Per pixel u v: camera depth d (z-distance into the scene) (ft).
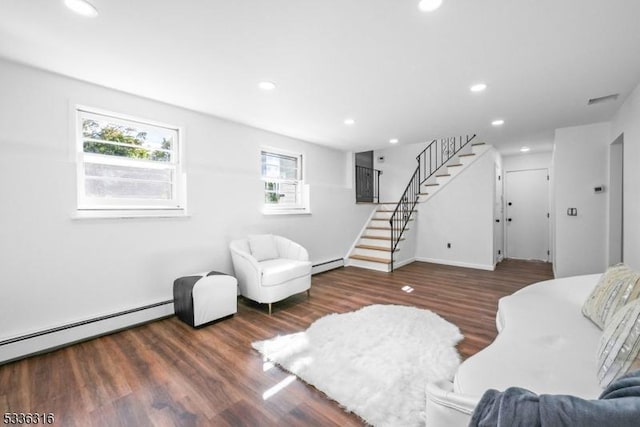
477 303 11.10
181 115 10.50
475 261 17.49
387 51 6.71
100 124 8.98
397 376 6.30
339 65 7.38
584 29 5.84
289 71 7.69
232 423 5.11
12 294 7.23
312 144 16.22
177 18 5.48
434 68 7.54
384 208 21.71
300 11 5.30
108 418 5.26
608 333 4.00
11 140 7.28
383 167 24.97
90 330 8.33
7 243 7.16
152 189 10.10
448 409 3.05
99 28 5.80
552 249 18.40
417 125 12.76
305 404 5.59
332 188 17.31
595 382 3.73
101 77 8.04
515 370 4.00
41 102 7.68
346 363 6.86
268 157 14.26
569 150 13.26
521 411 2.29
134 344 8.04
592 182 12.84
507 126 13.01
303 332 8.70
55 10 5.22
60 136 8.00
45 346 7.58
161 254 9.91
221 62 7.22
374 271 16.74
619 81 8.32
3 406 5.59
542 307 6.39
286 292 10.72
